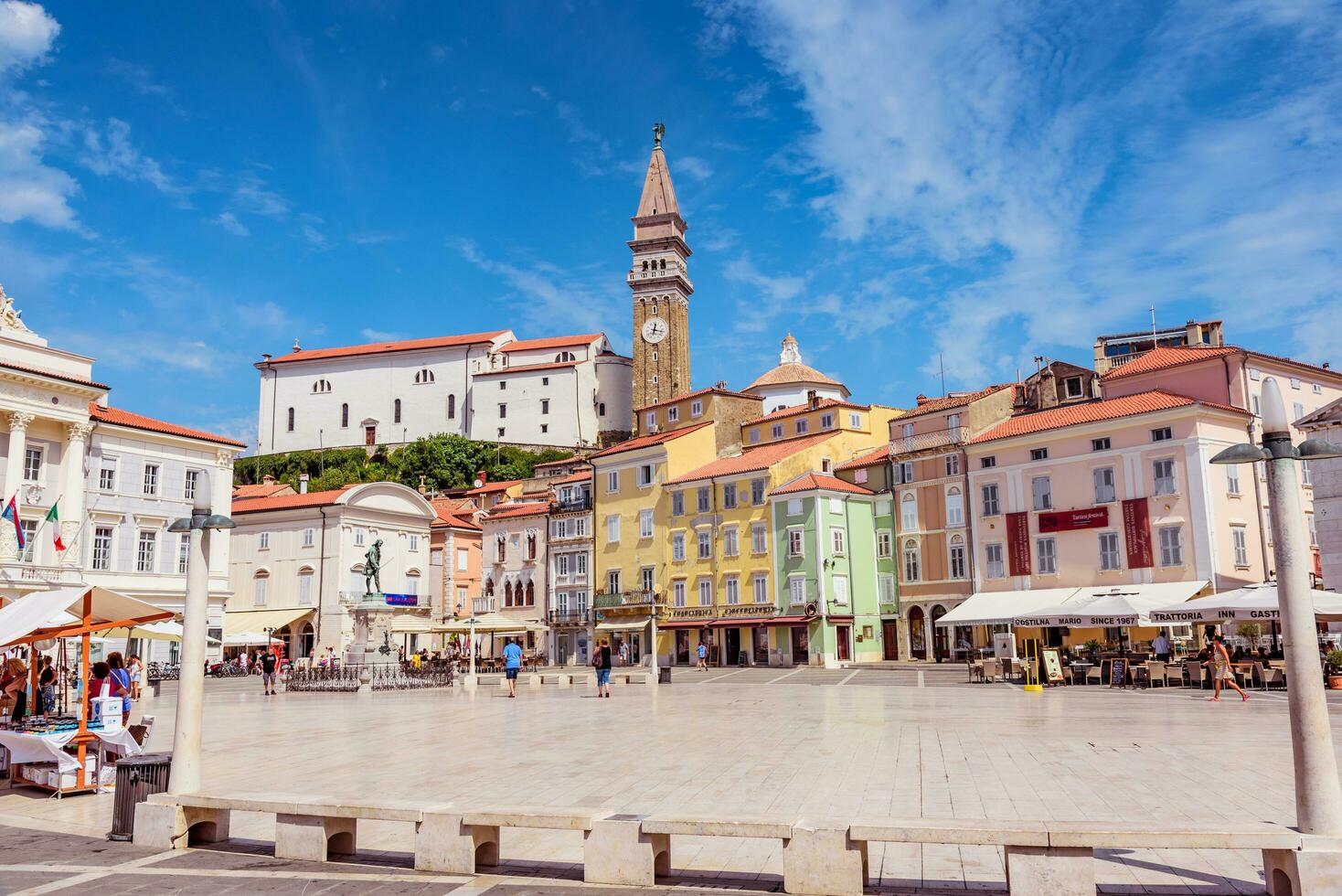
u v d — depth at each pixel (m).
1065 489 57.97
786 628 67.81
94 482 60.09
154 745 24.38
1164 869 10.84
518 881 10.78
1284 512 10.45
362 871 11.34
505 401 145.38
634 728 25.83
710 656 73.00
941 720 26.28
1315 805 9.68
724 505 73.31
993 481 61.66
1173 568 52.81
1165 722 24.66
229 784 17.34
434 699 40.25
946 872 10.95
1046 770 16.80
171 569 63.88
